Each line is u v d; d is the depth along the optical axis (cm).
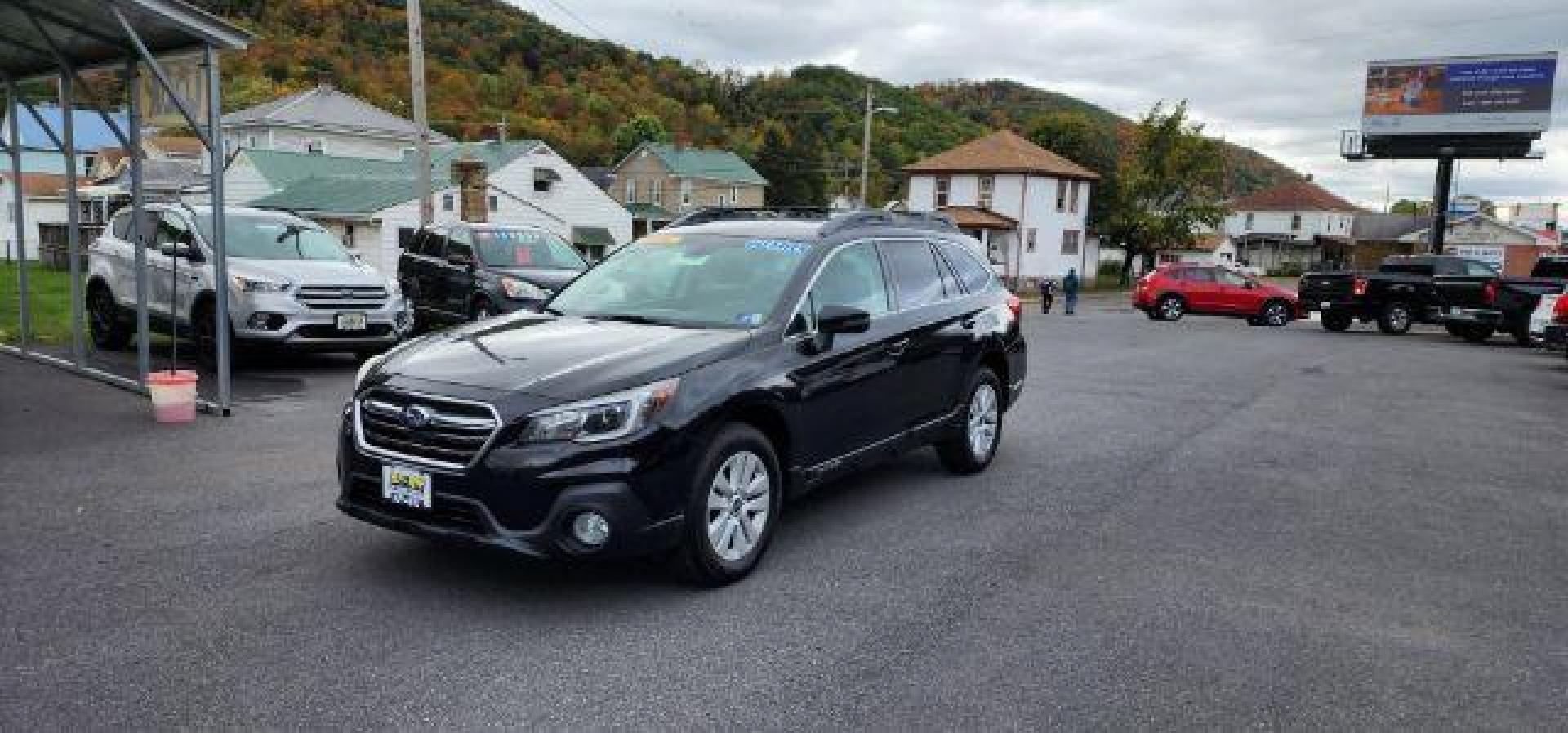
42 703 338
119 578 454
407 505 430
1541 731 348
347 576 464
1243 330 2348
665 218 6025
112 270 1193
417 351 481
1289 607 460
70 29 858
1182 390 1184
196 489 605
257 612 420
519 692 355
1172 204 5475
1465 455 830
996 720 345
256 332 1050
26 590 437
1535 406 1135
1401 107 4819
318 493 603
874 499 633
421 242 1517
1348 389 1245
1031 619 438
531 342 478
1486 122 4612
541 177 4338
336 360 1226
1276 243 8150
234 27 781
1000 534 563
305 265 1122
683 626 418
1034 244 5050
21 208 1088
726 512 464
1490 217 7094
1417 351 1886
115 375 1001
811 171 7275
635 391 428
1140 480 706
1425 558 541
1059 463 758
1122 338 1956
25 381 965
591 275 601
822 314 510
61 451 694
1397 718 355
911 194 5309
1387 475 748
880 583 477
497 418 411
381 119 5638
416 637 399
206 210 1167
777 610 439
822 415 524
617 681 366
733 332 500
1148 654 404
